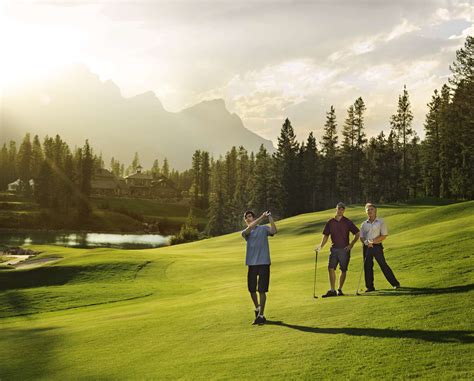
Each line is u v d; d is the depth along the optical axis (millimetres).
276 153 118562
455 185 84750
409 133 98062
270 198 108688
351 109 108562
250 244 11609
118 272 32844
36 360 10789
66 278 31797
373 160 106938
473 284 11742
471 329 8445
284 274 21938
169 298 21797
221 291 20859
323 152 121688
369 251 13602
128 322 14070
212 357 9086
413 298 11297
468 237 19812
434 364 7172
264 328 10773
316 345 8836
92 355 10641
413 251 19688
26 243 94625
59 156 175875
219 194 113062
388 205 69625
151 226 140000
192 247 59125
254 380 7488
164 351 10148
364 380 6988
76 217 137125
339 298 13016
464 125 83875
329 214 64875
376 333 9023
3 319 19609
